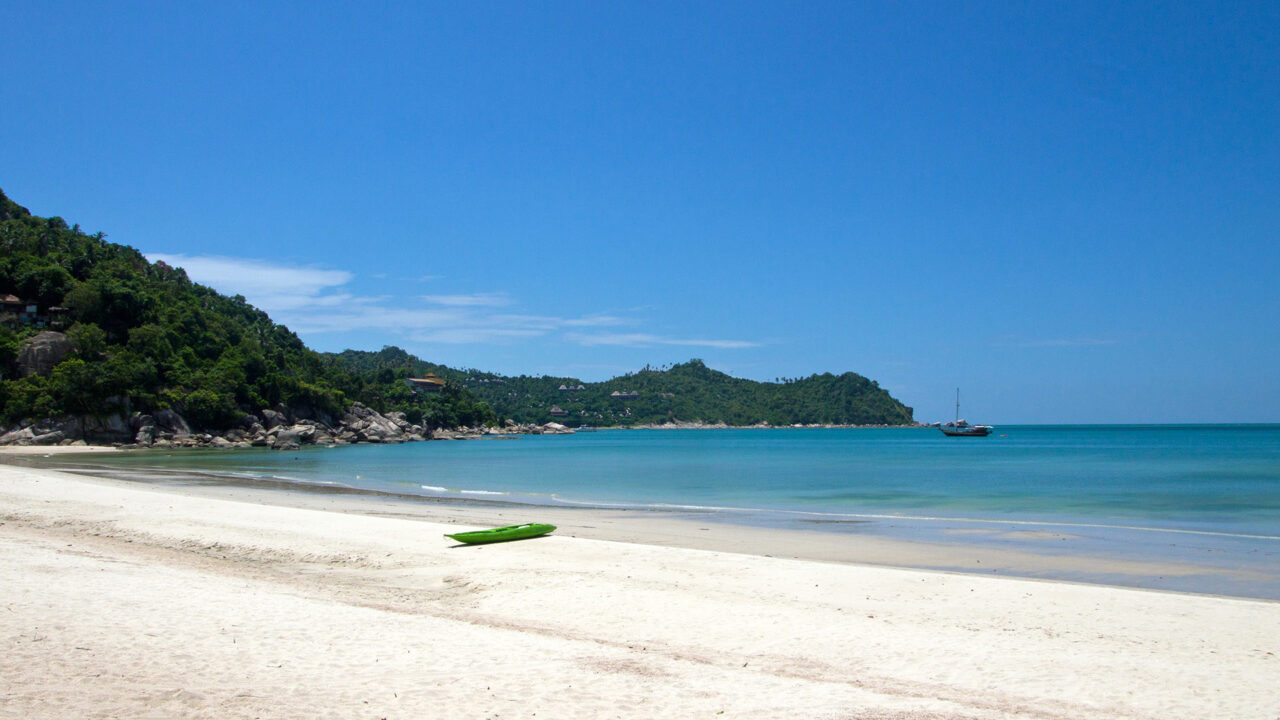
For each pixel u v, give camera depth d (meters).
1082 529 29.06
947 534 27.80
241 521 26.36
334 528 25.31
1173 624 14.51
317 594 16.02
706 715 9.23
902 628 14.12
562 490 48.56
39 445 94.25
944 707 9.83
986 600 16.36
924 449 127.69
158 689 9.14
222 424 115.75
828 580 18.14
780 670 11.62
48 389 97.62
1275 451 107.12
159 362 112.56
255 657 10.71
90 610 12.51
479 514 32.97
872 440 194.75
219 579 16.52
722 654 12.51
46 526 24.62
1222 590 18.48
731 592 16.94
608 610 15.24
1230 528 29.36
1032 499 41.19
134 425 103.44
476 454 107.25
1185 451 109.62
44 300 115.25
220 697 9.04
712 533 27.95
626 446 151.38
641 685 10.30
